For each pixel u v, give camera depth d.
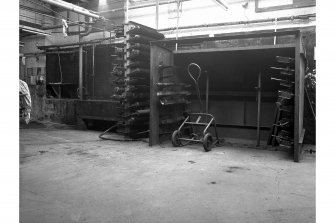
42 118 9.22
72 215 2.34
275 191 2.92
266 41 5.92
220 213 2.39
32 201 2.63
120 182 3.19
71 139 6.12
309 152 4.89
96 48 7.77
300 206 2.54
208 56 5.78
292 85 4.60
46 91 9.11
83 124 8.17
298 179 3.33
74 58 8.31
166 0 7.31
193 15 6.94
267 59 5.51
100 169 3.71
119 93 6.09
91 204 2.57
